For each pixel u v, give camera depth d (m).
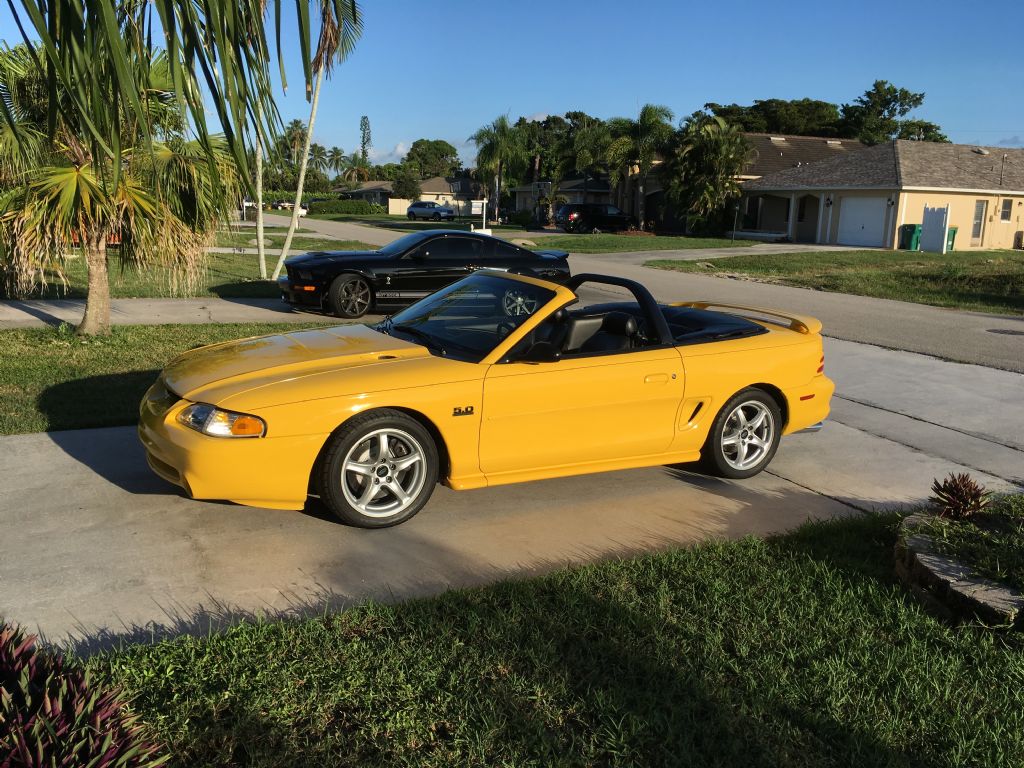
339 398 4.26
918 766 2.71
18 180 7.84
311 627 3.33
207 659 3.07
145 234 8.16
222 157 8.55
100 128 2.28
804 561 4.20
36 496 4.76
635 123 43.91
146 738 2.37
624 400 4.99
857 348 10.96
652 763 2.66
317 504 4.84
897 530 4.49
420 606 3.55
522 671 3.11
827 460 6.20
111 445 5.70
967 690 3.12
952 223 34.44
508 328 4.88
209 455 4.09
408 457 4.51
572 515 4.89
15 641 2.44
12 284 9.59
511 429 4.70
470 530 4.59
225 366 4.64
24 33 2.19
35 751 1.96
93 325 9.56
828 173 37.03
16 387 7.15
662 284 19.30
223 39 2.21
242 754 2.63
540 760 2.64
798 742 2.79
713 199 39.22
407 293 12.38
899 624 3.58
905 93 74.25
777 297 17.08
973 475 5.92
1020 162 37.69
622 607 3.62
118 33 2.07
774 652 3.34
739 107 73.62
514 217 56.72
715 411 5.41
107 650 3.18
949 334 12.45
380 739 2.70
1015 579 3.69
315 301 12.05
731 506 5.14
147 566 3.96
